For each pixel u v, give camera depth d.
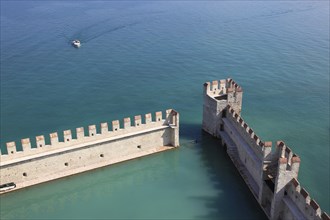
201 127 60.84
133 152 51.56
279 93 74.62
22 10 147.38
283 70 85.25
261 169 42.00
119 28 119.12
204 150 54.66
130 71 84.12
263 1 165.12
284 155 40.72
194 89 75.38
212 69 85.38
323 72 83.94
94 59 91.38
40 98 70.75
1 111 65.75
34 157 44.66
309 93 74.44
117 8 150.25
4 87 75.19
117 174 50.25
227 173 50.00
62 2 164.88
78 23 124.88
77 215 43.41
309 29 117.50
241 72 84.06
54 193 46.88
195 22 126.44
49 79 79.38
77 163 48.00
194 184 48.06
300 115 66.31
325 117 65.56
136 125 50.62
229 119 54.38
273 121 64.38
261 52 96.44
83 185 48.34
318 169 50.72
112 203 45.25
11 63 87.88
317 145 56.81
